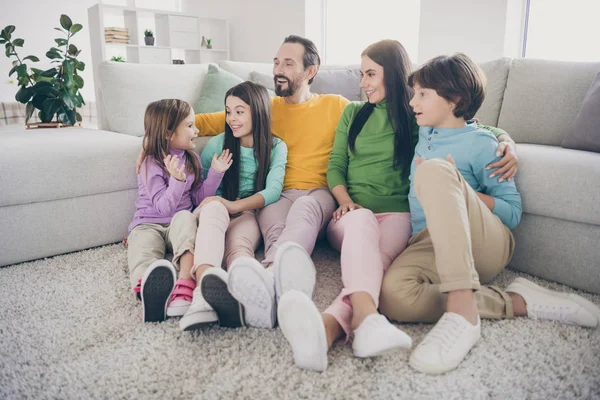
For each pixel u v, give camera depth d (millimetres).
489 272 1195
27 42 5574
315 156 1700
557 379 906
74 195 1674
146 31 5840
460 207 1013
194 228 1368
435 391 871
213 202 1361
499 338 1061
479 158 1257
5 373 954
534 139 1926
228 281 1019
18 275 1491
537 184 1382
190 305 1143
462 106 1245
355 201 1524
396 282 1118
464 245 984
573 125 1664
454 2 3344
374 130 1528
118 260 1628
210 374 946
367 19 4531
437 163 1053
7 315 1214
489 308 1132
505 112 2012
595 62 1844
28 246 1603
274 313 1099
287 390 880
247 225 1492
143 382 917
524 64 2006
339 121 1645
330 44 5113
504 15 3088
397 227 1348
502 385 891
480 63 2170
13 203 1546
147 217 1564
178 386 904
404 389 878
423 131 1376
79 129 2320
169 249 1575
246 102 1563
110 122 2191
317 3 5020
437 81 1221
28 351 1038
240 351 1023
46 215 1630
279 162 1622
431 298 1096
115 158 1756
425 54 3592
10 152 1549
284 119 1765
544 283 1412
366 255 1105
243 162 1650
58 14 5746
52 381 924
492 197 1244
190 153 1648
